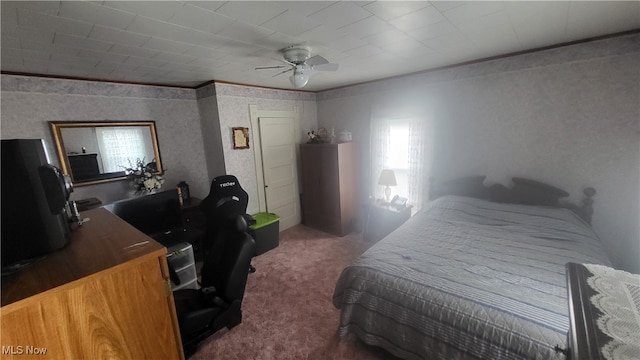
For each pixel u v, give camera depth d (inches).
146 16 57.6
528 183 108.0
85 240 47.1
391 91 143.1
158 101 128.8
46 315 33.6
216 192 119.3
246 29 67.3
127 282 40.4
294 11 58.2
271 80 132.6
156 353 45.0
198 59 91.6
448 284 63.3
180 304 72.3
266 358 74.4
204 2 52.5
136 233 50.2
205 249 121.4
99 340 38.5
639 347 21.8
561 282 61.6
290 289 106.5
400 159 146.8
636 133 87.7
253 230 131.3
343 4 55.8
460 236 90.0
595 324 25.0
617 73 87.7
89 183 109.5
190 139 141.8
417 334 60.9
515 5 60.5
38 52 74.5
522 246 80.4
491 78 111.7
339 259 130.3
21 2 48.4
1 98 89.7
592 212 98.0
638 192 89.7
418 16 63.7
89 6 51.6
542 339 47.4
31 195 39.0
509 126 110.8
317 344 78.6
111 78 110.9
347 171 156.6
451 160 128.1
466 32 76.9
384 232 141.6
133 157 121.3
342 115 169.3
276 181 165.0
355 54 94.7
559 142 101.1
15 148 37.4
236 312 73.2
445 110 126.2
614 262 96.4
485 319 53.7
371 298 69.1
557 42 92.5
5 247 37.2
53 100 99.8
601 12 66.4
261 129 152.7
